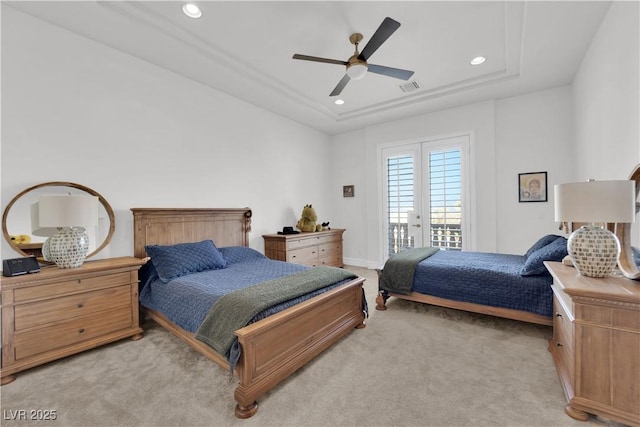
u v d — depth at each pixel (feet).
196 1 7.22
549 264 6.98
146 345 7.87
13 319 6.31
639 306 4.39
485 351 7.33
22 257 7.37
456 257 11.02
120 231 9.35
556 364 6.32
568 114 12.03
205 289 7.25
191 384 6.08
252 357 5.37
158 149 10.32
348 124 17.19
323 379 6.22
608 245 5.29
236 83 11.71
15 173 7.44
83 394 5.75
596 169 8.82
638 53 5.92
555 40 8.77
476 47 9.41
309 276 8.09
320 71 11.02
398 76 8.84
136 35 8.52
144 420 5.04
